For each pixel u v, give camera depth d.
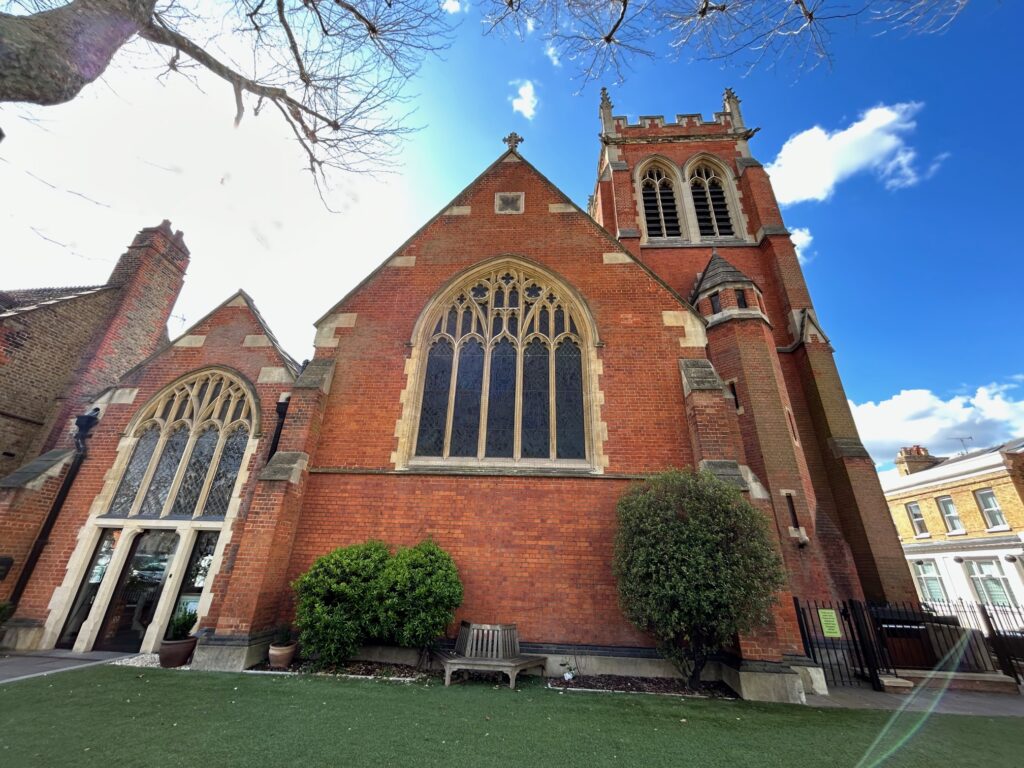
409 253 11.82
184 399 10.81
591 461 9.26
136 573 9.23
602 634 7.79
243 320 11.56
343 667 7.38
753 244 18.41
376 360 10.44
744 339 13.15
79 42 3.24
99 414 10.59
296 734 4.32
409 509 8.85
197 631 8.18
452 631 7.98
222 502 9.65
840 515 13.38
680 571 6.75
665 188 21.05
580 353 10.53
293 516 8.64
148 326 15.58
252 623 7.43
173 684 6.11
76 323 13.47
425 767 3.71
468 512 8.77
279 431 10.00
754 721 5.43
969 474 24.23
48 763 3.56
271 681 6.40
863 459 13.36
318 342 10.69
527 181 12.74
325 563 7.75
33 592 8.89
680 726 5.11
